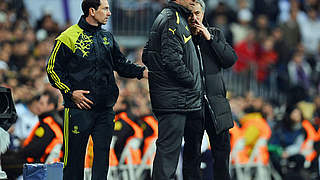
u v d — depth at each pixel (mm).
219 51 23641
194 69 23031
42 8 54031
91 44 22969
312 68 58250
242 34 56438
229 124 23969
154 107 23312
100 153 23500
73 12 55156
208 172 35156
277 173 41344
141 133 35719
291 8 61812
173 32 22516
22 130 34188
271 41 56531
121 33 56469
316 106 49469
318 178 41281
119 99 37000
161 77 22969
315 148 41531
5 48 45875
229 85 53438
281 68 55688
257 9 59938
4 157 29328
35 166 24266
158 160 23000
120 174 35000
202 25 23422
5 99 23906
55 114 30828
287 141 41750
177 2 23188
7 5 52250
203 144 35125
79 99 22719
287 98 51969
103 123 23531
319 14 64125
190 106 22984
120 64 24016
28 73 42469
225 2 59656
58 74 22703
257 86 54375
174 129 23016
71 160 23219
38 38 50344
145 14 57031
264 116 43969
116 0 56531
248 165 40688
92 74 22984
